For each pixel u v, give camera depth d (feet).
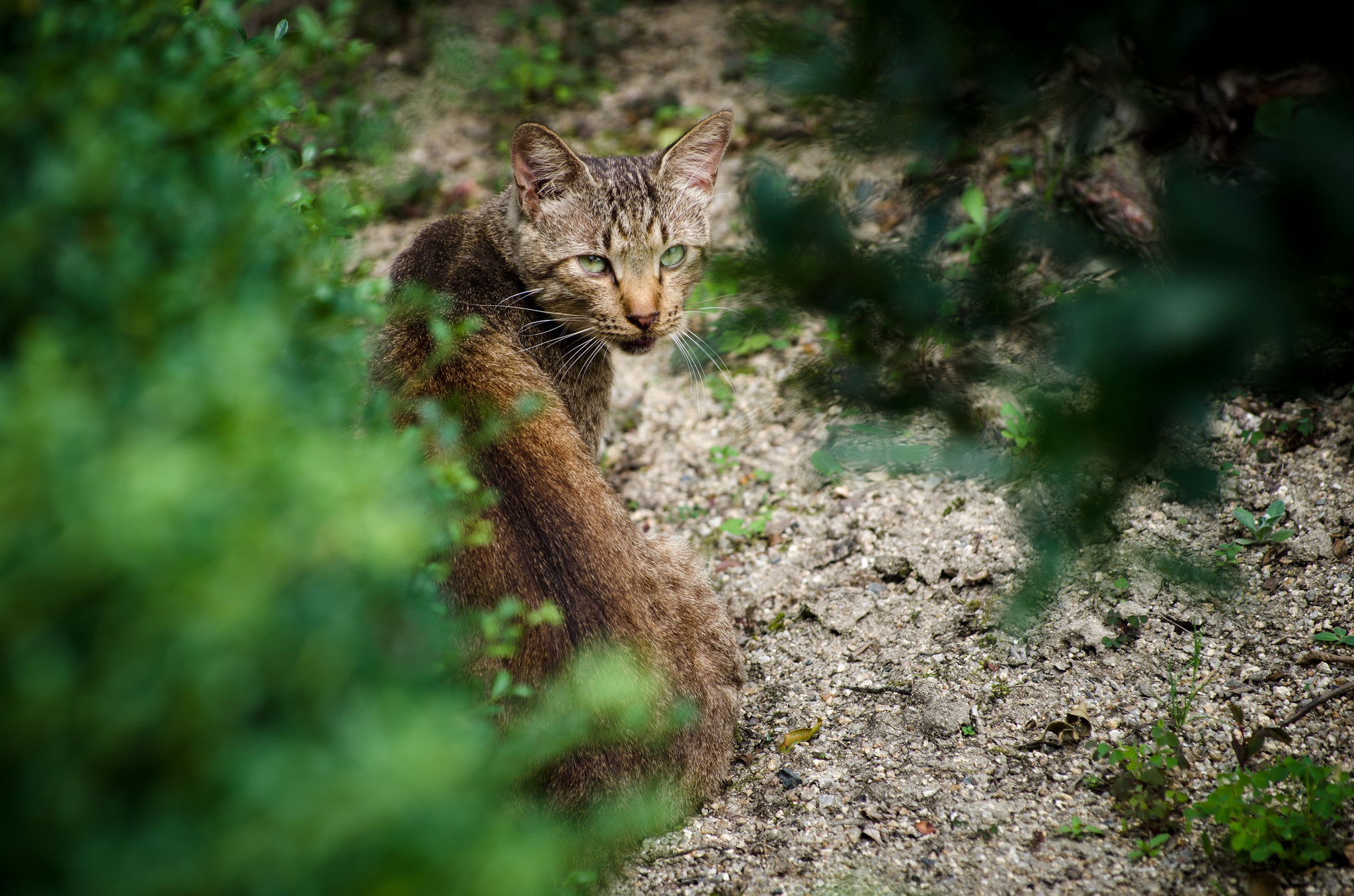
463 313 25.55
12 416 8.00
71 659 8.27
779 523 30.07
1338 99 11.43
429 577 15.88
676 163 27.63
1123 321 11.42
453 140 47.37
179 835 8.30
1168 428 12.49
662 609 22.33
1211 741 21.45
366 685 10.53
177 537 8.23
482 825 10.12
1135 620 24.27
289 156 19.97
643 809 17.97
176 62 13.47
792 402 31.55
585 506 21.79
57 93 11.23
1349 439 26.22
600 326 27.53
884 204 24.76
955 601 26.27
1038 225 13.92
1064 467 12.10
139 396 9.13
